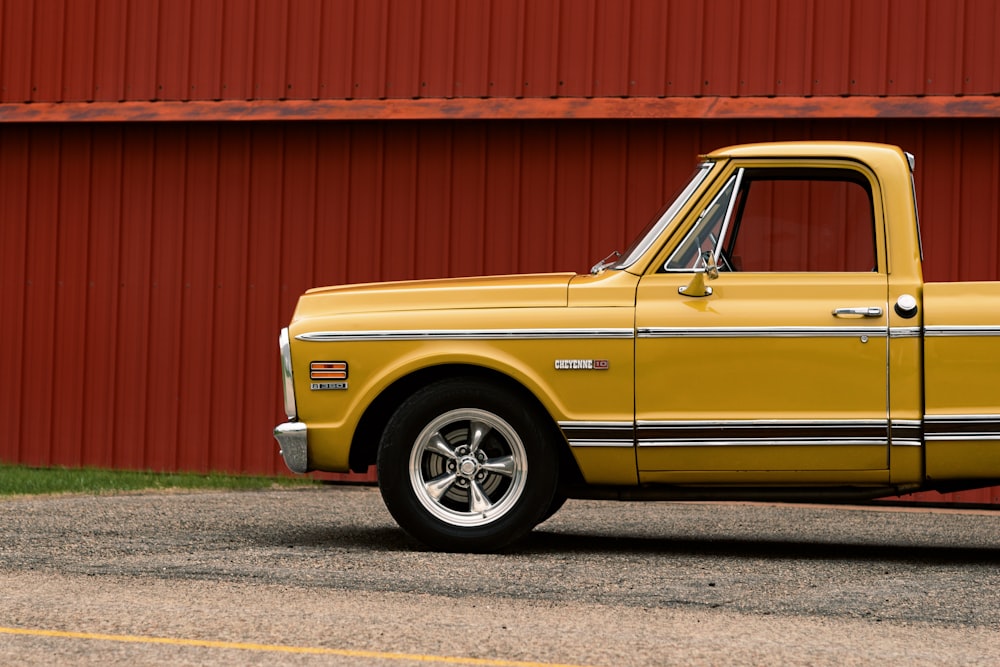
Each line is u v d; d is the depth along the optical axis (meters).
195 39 18.69
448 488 10.51
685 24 17.41
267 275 18.70
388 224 18.41
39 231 19.34
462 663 6.89
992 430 10.06
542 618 7.96
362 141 18.47
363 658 6.96
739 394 10.27
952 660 7.09
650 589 8.98
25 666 6.74
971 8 16.80
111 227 19.14
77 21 19.05
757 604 8.52
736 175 10.59
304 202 18.62
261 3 18.48
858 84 17.02
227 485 16.89
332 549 10.59
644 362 10.34
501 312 10.48
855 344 10.18
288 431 10.65
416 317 10.58
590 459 10.38
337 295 10.84
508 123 18.12
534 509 10.38
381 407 11.03
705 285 10.36
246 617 7.85
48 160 19.31
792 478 10.32
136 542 10.84
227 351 18.78
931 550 11.55
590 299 10.44
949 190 17.05
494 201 18.14
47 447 19.17
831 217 10.48
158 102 18.78
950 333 10.09
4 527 11.62
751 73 17.27
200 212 18.89
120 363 19.06
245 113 18.38
